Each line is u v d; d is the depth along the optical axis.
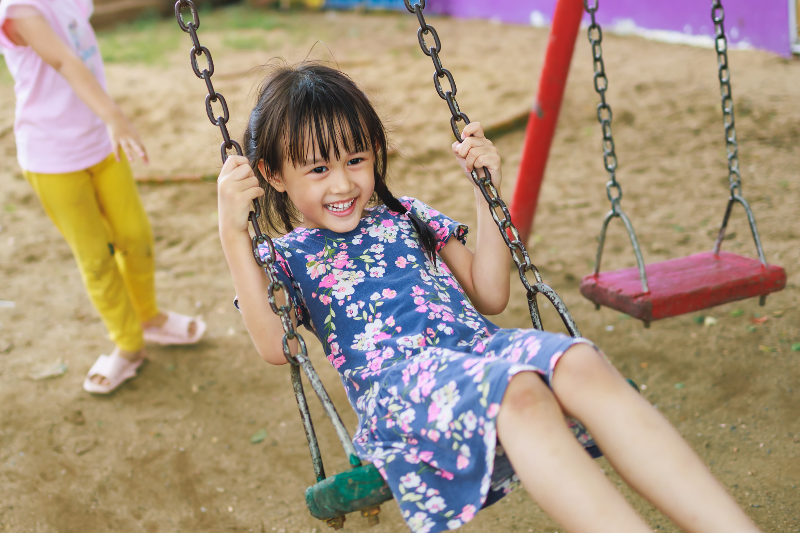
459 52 9.03
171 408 3.29
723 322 3.53
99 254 3.23
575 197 5.18
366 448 1.67
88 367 3.61
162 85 8.00
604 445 1.52
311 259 1.96
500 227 1.85
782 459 2.64
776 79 6.54
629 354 3.38
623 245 4.41
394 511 2.67
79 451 3.01
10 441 3.05
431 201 5.30
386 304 1.87
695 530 1.44
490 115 6.66
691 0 8.05
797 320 3.45
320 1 13.23
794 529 2.34
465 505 1.54
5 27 2.79
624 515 1.38
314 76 1.88
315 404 3.29
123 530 2.62
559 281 4.08
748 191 4.86
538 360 1.59
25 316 4.12
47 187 3.04
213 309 4.13
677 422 2.92
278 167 1.89
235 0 14.09
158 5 12.73
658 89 6.73
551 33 3.69
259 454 3.00
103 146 3.09
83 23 2.99
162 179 5.89
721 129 5.81
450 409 1.56
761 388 3.04
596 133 6.18
